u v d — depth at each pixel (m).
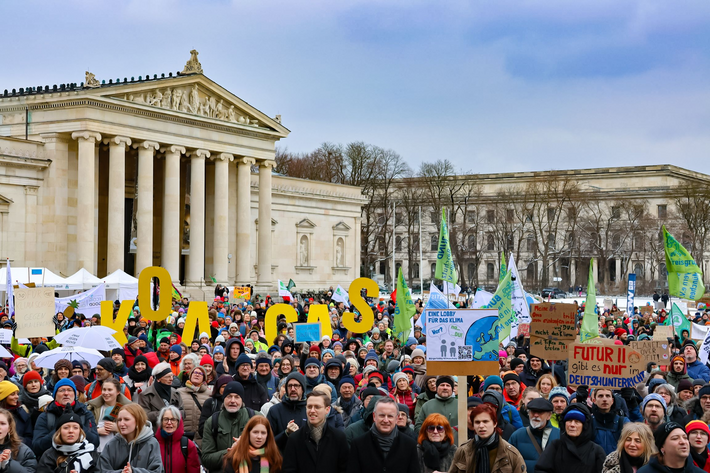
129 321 41.31
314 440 16.33
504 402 20.80
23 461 16.33
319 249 134.50
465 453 15.61
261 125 108.94
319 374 23.92
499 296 24.53
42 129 90.81
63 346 27.50
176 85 97.38
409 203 182.25
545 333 25.56
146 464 16.33
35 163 89.19
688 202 174.38
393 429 15.60
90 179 89.00
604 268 174.75
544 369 27.70
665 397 20.88
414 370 27.05
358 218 142.12
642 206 190.75
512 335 37.94
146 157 94.25
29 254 89.69
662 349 21.58
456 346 18.48
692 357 28.58
